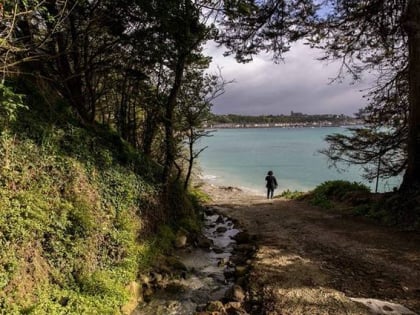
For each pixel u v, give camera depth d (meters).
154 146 13.66
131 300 6.48
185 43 9.16
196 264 8.69
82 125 8.16
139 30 8.62
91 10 8.09
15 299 4.83
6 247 4.96
